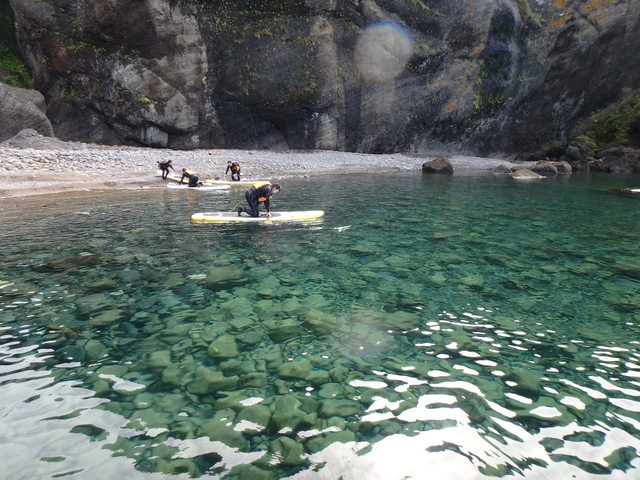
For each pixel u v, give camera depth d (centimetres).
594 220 1048
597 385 314
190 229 873
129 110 2423
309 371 329
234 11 2527
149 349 364
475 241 802
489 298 498
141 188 1480
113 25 2273
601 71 3553
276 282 548
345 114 2984
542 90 3550
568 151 3347
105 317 432
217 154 2481
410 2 2884
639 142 3139
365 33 2825
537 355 361
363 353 360
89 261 634
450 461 232
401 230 895
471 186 1852
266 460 230
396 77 3017
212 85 2622
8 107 2002
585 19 3328
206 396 293
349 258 669
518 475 222
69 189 1371
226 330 405
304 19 2664
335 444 245
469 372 331
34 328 404
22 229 841
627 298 500
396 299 491
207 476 217
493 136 3656
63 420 264
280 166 2331
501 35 3234
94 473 217
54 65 2359
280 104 2772
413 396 296
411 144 3362
